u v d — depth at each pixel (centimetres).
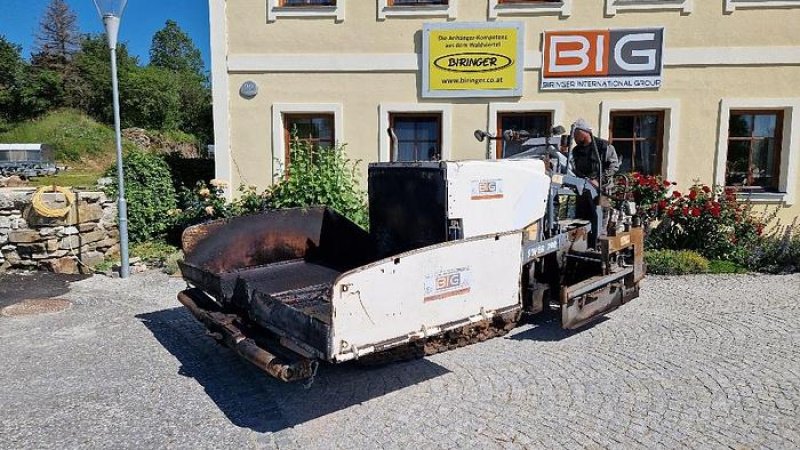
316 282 545
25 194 827
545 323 590
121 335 572
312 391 438
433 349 502
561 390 429
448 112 995
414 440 361
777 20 934
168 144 4638
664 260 789
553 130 553
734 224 854
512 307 439
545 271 577
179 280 791
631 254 598
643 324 576
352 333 347
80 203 854
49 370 485
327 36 999
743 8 936
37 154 2967
